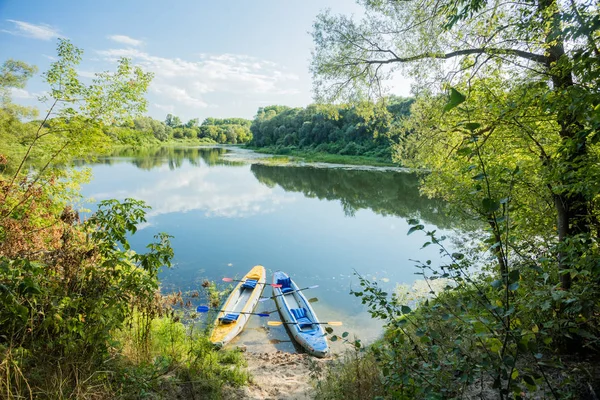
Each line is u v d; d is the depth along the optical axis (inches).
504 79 207.6
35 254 144.1
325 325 343.6
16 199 201.9
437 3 242.2
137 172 1401.3
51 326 130.1
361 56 319.3
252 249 543.8
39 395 110.8
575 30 103.7
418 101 307.3
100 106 235.0
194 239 582.9
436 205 786.2
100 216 150.6
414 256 512.4
